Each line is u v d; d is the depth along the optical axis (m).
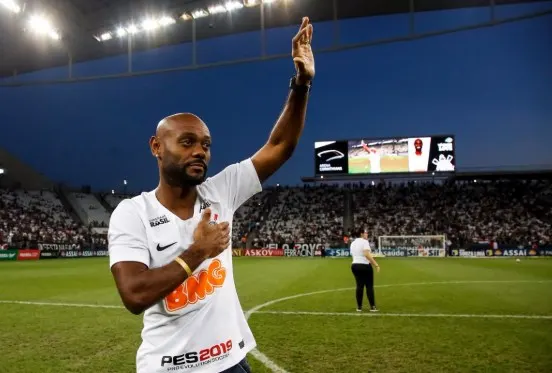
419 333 7.90
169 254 2.14
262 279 17.81
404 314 9.80
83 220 49.31
